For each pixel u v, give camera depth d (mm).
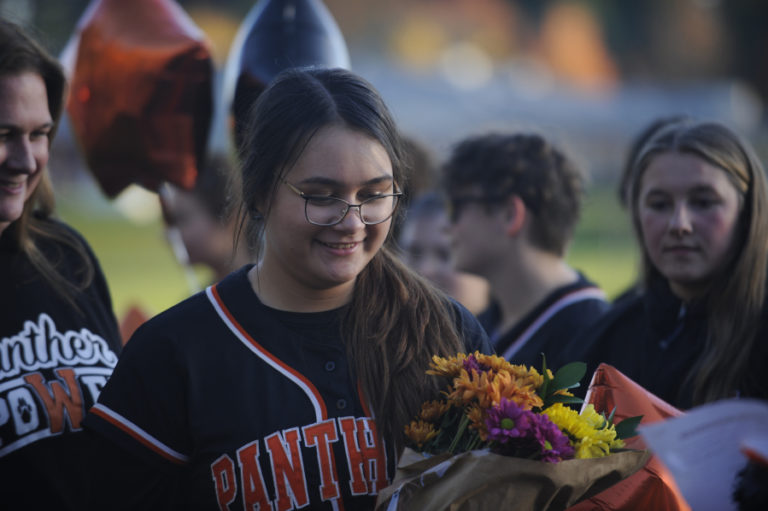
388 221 4590
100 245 45781
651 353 6746
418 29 101938
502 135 8320
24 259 5426
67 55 7379
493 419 4098
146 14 7105
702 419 3809
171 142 7141
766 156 50062
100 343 5613
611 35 107750
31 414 5109
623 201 8938
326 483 4473
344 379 4688
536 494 4070
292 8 6828
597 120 62625
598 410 5074
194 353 4590
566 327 7629
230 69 7137
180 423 4559
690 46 105812
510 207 7953
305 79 4609
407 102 57438
